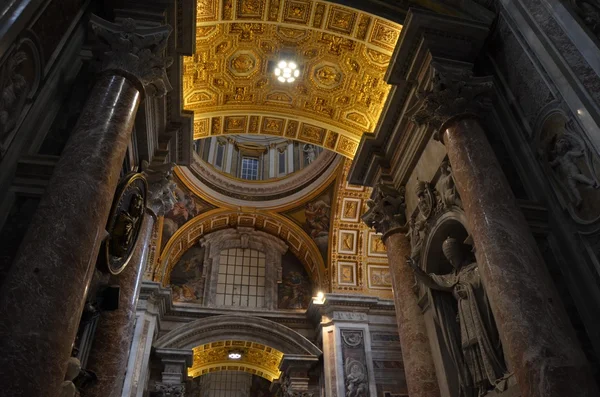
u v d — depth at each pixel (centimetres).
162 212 868
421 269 761
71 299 402
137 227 702
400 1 823
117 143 522
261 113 1113
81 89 602
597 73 513
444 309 718
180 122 844
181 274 1812
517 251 515
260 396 2330
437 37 724
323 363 1540
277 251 1917
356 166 952
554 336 454
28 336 364
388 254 884
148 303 1493
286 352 1602
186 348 1543
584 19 563
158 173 841
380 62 943
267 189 1894
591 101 514
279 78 1045
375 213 927
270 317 1700
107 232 528
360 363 1494
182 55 734
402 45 739
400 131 866
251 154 2255
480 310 622
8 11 443
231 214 1891
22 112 503
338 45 956
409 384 746
